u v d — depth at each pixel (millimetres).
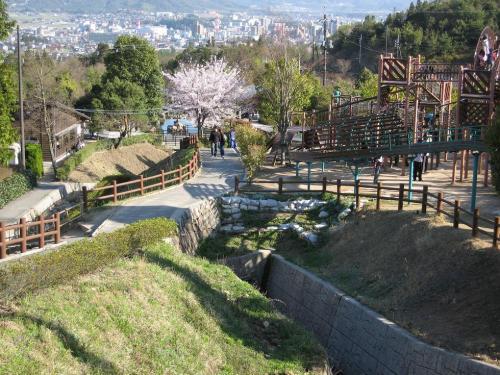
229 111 56094
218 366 13445
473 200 20344
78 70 87250
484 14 75562
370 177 27281
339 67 81375
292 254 22125
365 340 15469
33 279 12492
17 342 10828
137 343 12656
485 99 23766
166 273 16406
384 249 19000
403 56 73875
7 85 26828
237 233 23938
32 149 37438
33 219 26328
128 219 21812
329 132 27109
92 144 43969
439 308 15094
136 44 61812
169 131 62969
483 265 15516
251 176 27047
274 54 43125
